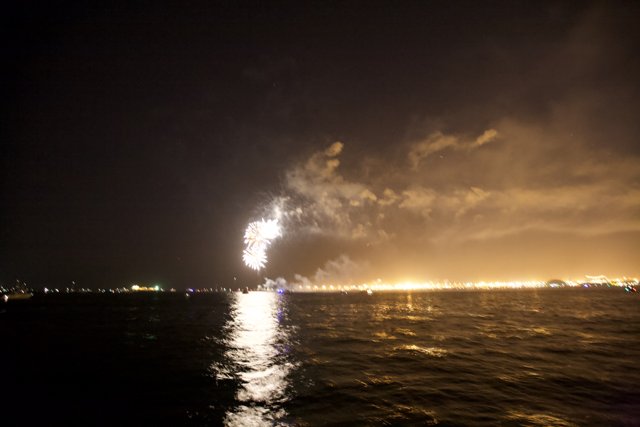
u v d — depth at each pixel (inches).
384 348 1062.4
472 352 958.4
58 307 3558.1
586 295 5295.3
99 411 547.5
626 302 3378.4
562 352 939.3
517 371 737.0
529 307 2886.3
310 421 486.3
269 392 630.5
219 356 984.9
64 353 1031.6
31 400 601.0
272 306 3821.4
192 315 2583.7
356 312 2726.4
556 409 510.3
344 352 1011.9
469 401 550.6
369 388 637.9
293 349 1085.1
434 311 2625.5
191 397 609.6
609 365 784.3
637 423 458.9
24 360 932.6
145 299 6279.5
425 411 511.5
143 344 1200.8
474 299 4744.1
